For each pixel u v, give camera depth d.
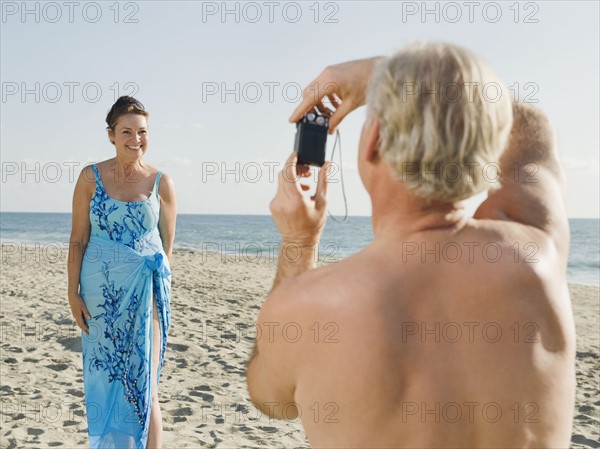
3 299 10.96
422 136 1.05
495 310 1.09
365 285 1.11
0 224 83.12
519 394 1.07
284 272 1.26
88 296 3.70
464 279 1.10
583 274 30.72
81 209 3.72
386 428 1.08
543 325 1.10
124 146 3.69
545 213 1.24
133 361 3.67
